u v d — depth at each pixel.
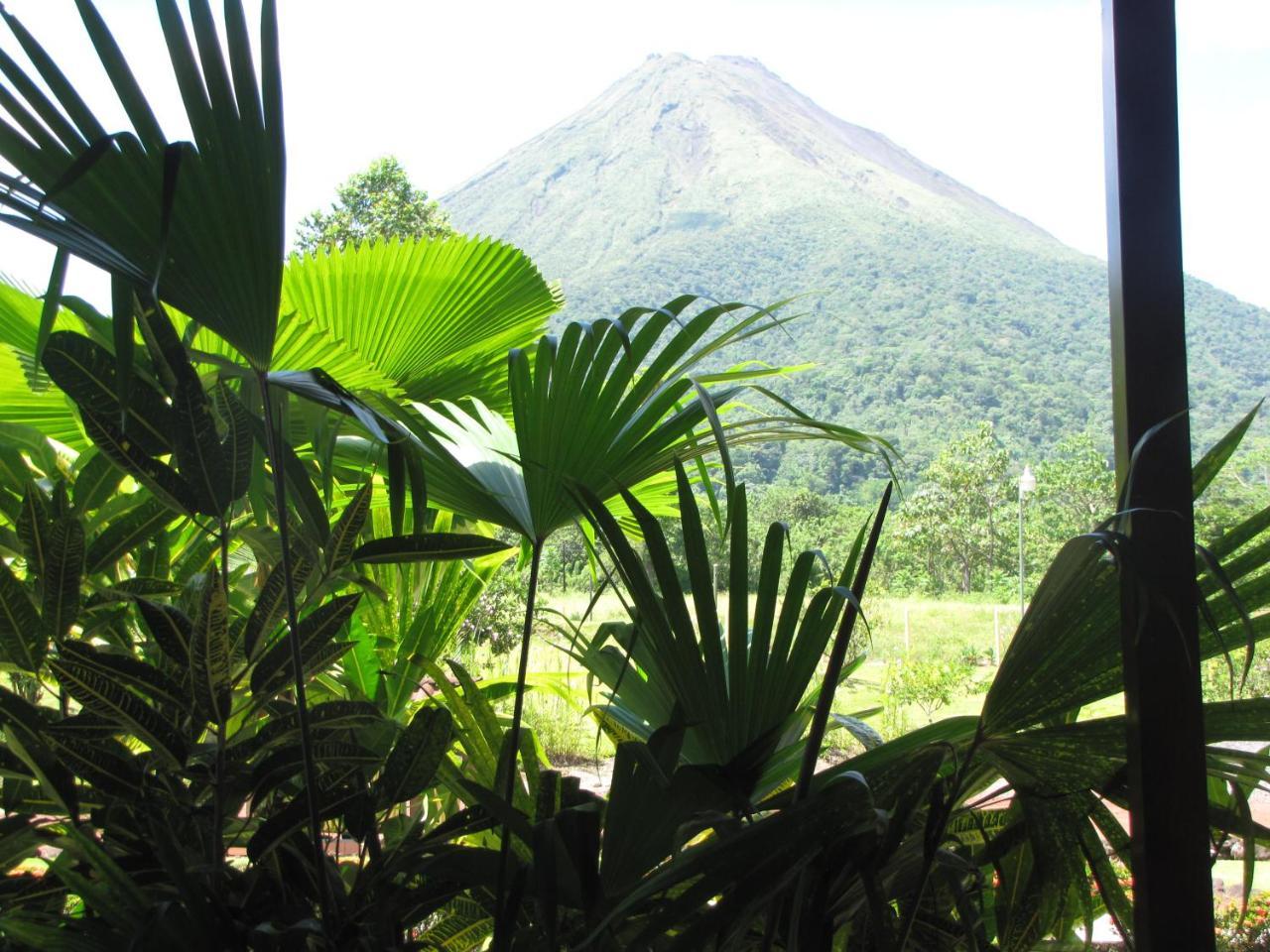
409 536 2.06
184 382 1.90
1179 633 1.73
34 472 2.38
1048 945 2.14
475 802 2.22
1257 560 1.87
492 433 2.30
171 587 2.22
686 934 1.66
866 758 1.93
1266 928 2.77
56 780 1.96
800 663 1.99
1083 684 1.87
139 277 1.74
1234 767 1.87
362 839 2.11
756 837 1.66
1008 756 1.88
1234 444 1.91
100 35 1.67
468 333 3.27
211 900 1.89
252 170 1.77
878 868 1.72
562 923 1.94
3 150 1.69
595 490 2.10
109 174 1.70
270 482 2.16
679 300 1.99
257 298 1.81
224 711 1.97
